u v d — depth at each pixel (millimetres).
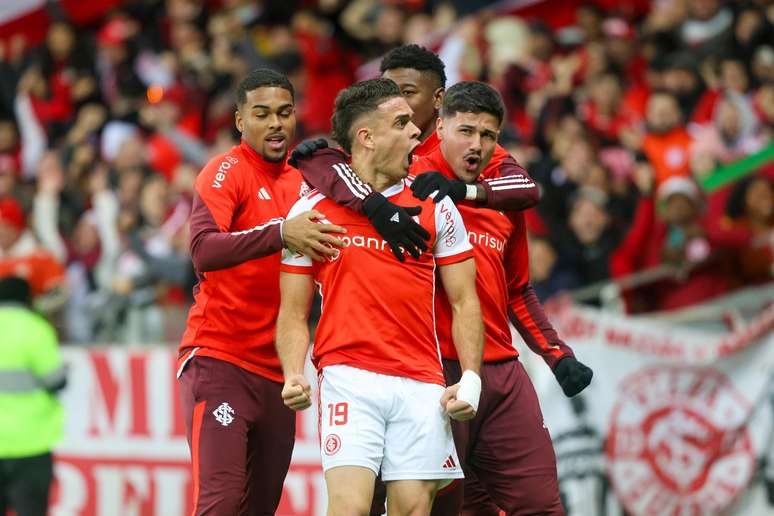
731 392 27328
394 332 17266
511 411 19297
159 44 50156
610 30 41438
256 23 46719
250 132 19641
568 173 33062
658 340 27797
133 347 31750
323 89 42594
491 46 42312
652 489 27594
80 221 41344
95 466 31516
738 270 27984
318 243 17109
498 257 19328
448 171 18875
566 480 27547
